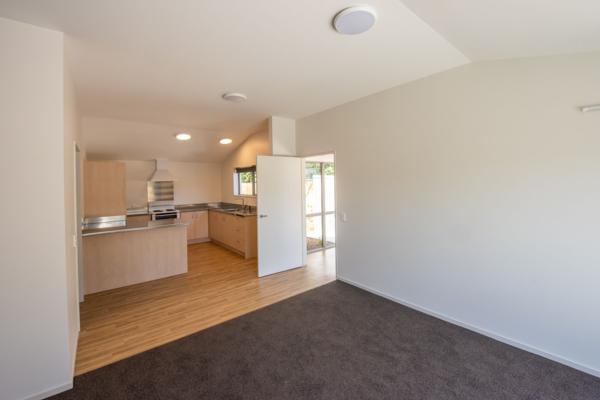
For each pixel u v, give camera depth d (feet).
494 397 5.80
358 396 5.88
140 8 5.25
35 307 5.76
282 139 14.37
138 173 20.49
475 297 8.30
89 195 13.21
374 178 10.97
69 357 6.14
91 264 11.68
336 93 10.68
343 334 8.32
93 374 6.60
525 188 7.19
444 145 8.72
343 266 12.76
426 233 9.39
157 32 6.17
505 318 7.71
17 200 5.56
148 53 7.18
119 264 12.34
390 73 8.80
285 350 7.54
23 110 5.61
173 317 9.51
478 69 7.88
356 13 5.37
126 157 19.22
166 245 13.65
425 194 9.32
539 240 7.02
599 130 6.12
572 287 6.59
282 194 14.35
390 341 7.92
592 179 6.24
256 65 8.04
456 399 5.77
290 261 14.79
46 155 5.84
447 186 8.73
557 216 6.73
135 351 7.54
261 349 7.59
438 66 8.28
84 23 5.73
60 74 6.00
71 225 7.40
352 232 12.13
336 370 6.72
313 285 12.43
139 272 12.87
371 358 7.16
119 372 6.68
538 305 7.11
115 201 13.78
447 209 8.78
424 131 9.21
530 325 7.27
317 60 7.77
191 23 5.83
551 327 6.93
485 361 6.97
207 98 10.96
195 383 6.29
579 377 6.32
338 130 12.37
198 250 19.34
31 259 5.70
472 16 5.39
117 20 5.65
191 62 7.76
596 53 6.15
